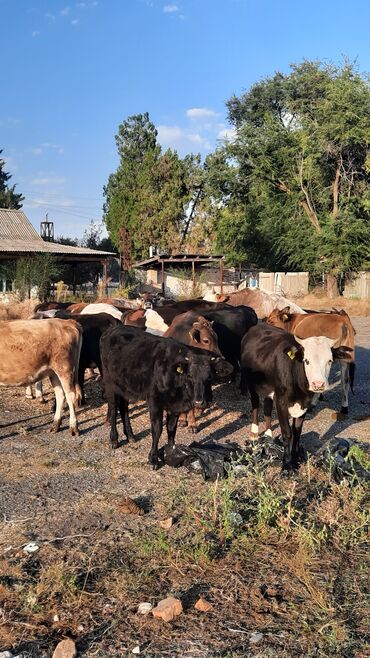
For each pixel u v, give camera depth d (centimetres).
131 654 403
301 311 1329
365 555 533
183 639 418
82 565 516
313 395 734
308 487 680
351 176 3938
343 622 432
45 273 3097
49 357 903
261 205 4319
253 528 575
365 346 1894
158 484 707
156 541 546
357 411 1075
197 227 4647
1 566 514
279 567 512
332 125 3691
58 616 446
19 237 3988
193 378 745
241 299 1564
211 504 630
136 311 1321
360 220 3728
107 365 841
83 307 1484
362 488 657
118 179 6038
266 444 784
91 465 776
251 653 401
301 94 4306
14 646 414
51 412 1071
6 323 898
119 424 987
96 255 3722
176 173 4747
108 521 606
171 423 789
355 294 3953
